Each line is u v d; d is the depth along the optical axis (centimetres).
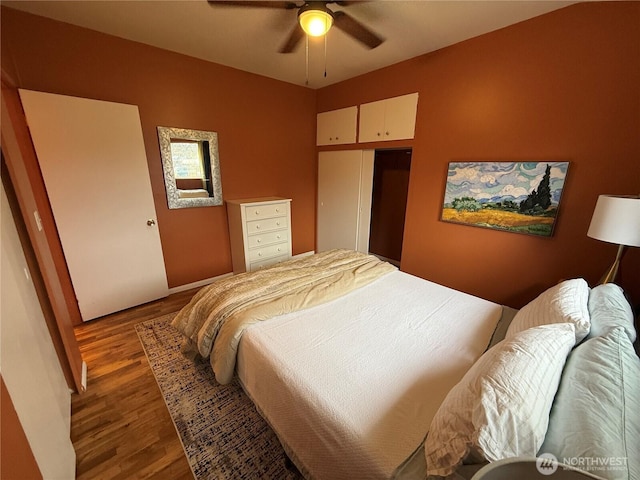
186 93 282
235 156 334
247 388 146
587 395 78
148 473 128
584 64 193
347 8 196
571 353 100
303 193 419
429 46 256
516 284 250
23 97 198
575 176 207
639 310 167
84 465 131
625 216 154
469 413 74
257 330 146
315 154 418
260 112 345
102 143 236
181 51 268
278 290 182
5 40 192
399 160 390
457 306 176
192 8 194
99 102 229
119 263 261
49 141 212
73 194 228
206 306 175
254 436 145
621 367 84
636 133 182
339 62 294
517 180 233
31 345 113
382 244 435
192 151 298
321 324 153
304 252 445
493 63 231
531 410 69
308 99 390
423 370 119
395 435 90
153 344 220
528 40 212
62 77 216
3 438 70
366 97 331
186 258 318
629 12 174
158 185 282
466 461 75
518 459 55
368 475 84
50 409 118
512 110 228
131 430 148
